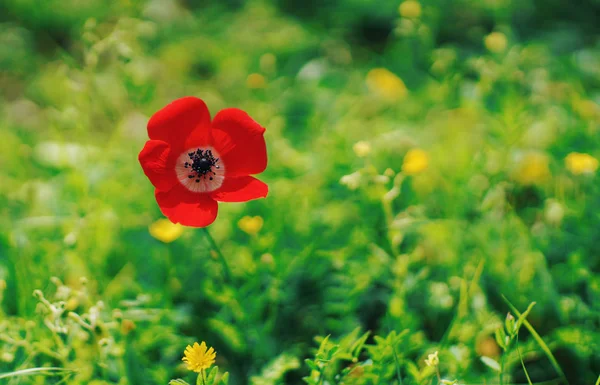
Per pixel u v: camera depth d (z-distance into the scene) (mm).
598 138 1122
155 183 964
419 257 1035
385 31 1586
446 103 1209
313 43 1429
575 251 1054
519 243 1059
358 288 1016
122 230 1093
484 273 1044
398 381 965
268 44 1421
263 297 1014
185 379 993
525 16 1510
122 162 1142
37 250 1055
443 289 1034
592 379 1003
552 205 1059
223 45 1441
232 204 1094
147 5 1404
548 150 1126
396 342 956
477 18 1489
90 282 1040
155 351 1009
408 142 1134
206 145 976
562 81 1214
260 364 1008
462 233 1069
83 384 969
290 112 1228
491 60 1175
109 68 1175
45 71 1370
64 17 1542
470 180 1109
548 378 1010
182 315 1019
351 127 1173
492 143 1117
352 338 959
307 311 1042
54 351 983
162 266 1065
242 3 1656
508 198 1099
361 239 1060
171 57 1396
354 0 1570
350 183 1023
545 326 1027
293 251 1061
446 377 977
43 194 1106
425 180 1115
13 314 1030
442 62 1199
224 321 1019
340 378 968
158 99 1244
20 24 1554
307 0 1669
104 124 1206
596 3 1523
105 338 972
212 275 1046
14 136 1188
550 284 1028
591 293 1028
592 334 997
